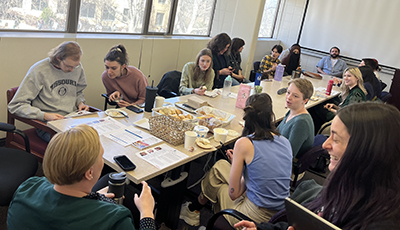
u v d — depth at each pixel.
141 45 4.18
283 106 3.27
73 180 0.96
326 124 3.36
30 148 2.23
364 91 3.71
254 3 5.47
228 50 4.38
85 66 3.54
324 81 5.17
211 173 2.12
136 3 4.14
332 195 0.92
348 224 0.87
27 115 2.17
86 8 3.54
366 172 0.83
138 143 1.91
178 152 1.89
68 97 2.51
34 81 2.25
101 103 3.90
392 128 0.81
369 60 5.00
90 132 1.00
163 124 2.03
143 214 1.16
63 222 0.94
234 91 3.61
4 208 2.15
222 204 1.98
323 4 7.30
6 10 2.84
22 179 1.81
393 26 6.63
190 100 2.71
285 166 1.75
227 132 2.18
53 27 3.29
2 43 2.71
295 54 5.87
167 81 3.58
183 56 5.05
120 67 2.75
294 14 7.70
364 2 6.84
